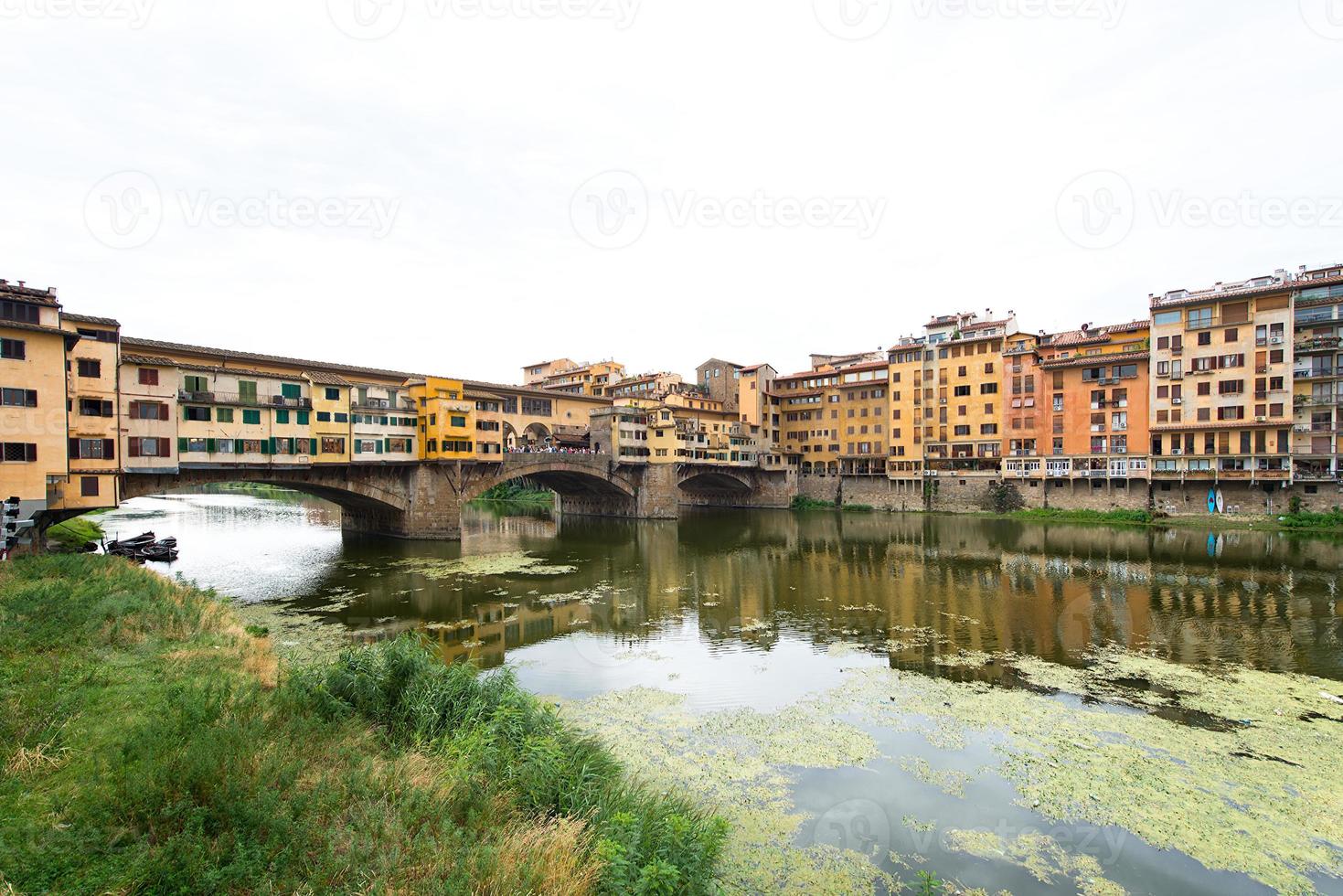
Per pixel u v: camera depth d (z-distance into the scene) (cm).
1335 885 1296
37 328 3184
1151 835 1451
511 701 1588
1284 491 6362
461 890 821
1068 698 2228
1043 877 1312
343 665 1633
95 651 1669
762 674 2483
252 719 1205
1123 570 4494
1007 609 3484
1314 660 2603
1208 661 2595
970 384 8700
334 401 5238
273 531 6644
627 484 8212
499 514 9525
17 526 2978
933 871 1324
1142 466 7125
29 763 1012
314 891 798
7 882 729
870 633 3058
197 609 2252
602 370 11969
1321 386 6316
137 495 4134
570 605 3609
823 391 10594
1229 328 6594
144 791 898
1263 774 1703
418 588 3984
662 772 1716
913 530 7012
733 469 9844
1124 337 7688
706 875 1108
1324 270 6488
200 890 757
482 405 6294
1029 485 7981
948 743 1884
